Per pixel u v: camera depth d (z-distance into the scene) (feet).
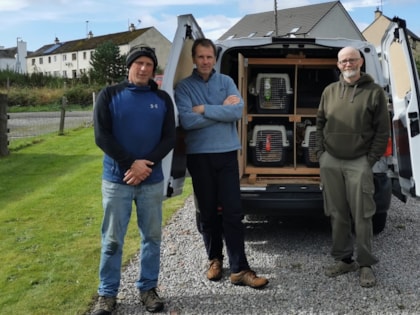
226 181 12.37
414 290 12.26
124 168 10.70
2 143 33.12
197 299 11.94
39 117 69.72
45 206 20.49
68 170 28.63
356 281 12.87
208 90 12.48
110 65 168.45
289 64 16.57
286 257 14.82
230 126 12.53
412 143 12.81
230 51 15.55
